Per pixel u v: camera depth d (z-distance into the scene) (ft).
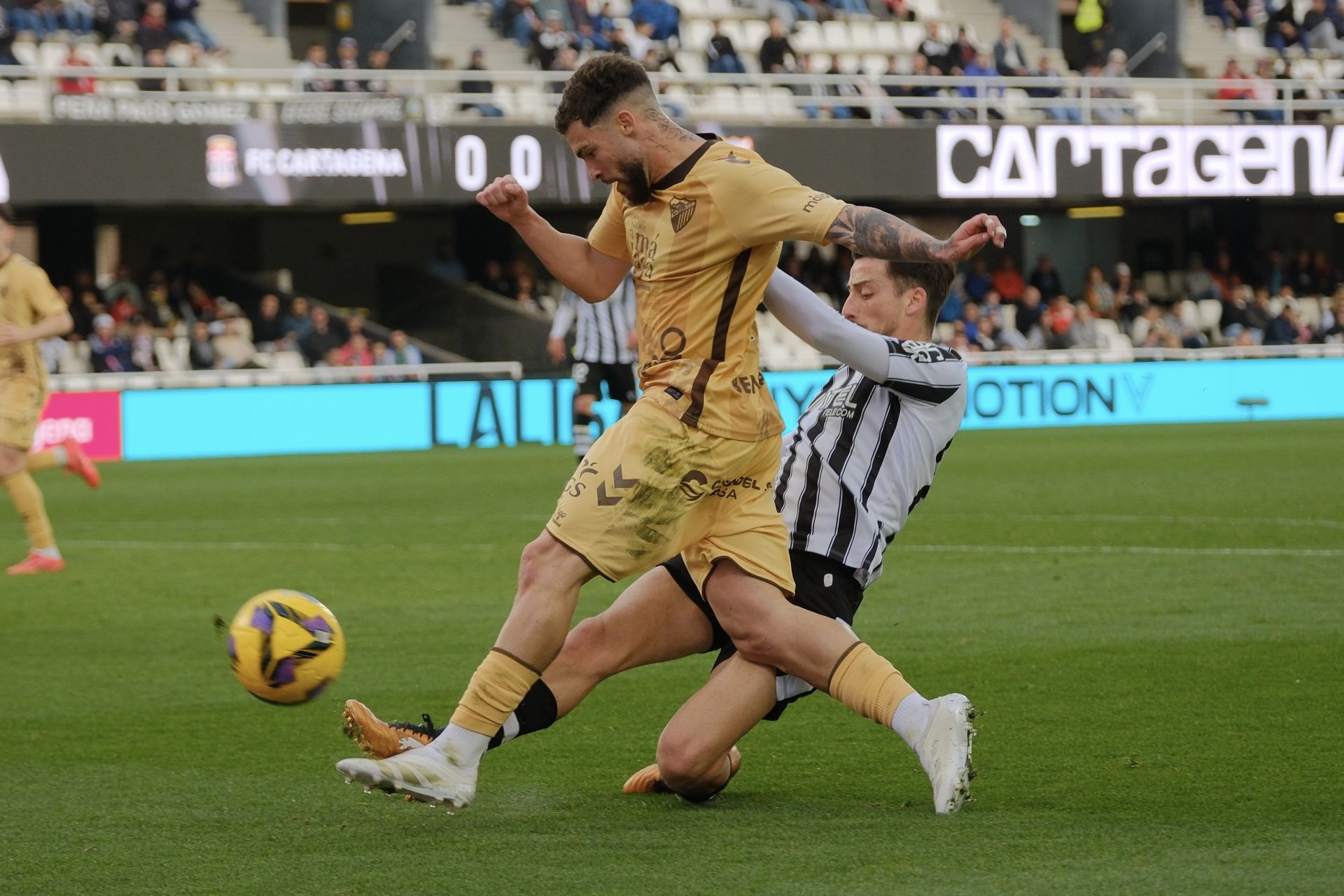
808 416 23.86
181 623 40.60
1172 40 161.89
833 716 28.50
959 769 21.35
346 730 21.11
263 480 86.69
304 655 22.80
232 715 29.60
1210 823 20.97
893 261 20.86
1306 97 151.64
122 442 106.93
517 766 25.23
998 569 48.34
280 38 144.56
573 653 22.58
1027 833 20.51
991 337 138.00
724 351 21.21
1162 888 17.93
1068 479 79.30
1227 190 131.34
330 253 156.04
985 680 31.83
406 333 150.51
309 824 21.65
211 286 143.84
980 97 128.16
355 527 62.95
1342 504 65.82
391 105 116.16
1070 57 174.50
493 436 116.16
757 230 20.47
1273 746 25.59
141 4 130.31
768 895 17.92
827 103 123.85
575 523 21.02
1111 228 162.20
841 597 22.90
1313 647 34.63
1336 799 22.18
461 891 18.34
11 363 50.16
